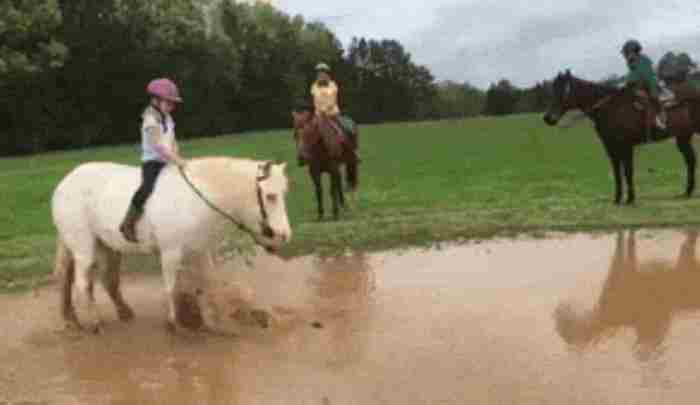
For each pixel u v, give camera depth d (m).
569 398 6.35
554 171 21.64
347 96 81.25
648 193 16.81
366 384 6.88
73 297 10.43
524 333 8.05
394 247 12.69
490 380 6.81
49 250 13.48
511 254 11.73
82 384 7.30
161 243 8.24
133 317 9.34
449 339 7.97
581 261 11.04
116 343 8.44
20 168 32.31
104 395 7.01
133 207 8.25
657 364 7.02
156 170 8.36
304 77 69.88
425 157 27.72
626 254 11.29
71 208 8.71
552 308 8.89
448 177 21.78
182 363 7.71
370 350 7.77
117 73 51.84
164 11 52.59
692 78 18.05
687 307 8.70
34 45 43.84
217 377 7.29
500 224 13.76
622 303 8.97
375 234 13.45
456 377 6.92
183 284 8.76
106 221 8.52
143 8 51.69
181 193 8.15
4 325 9.38
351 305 9.45
